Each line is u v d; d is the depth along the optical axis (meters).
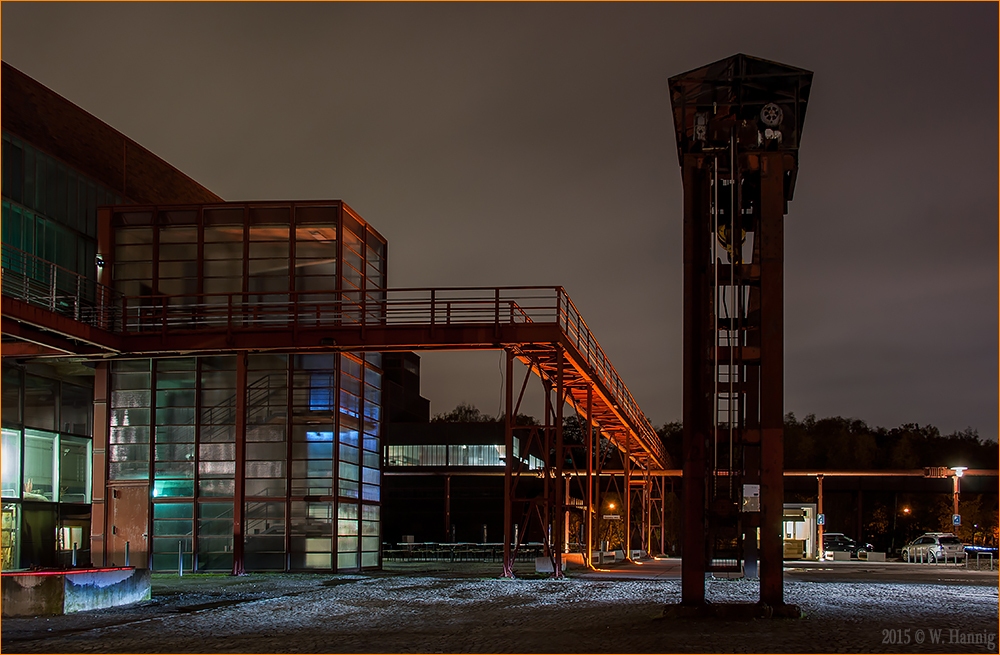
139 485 34.72
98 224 35.81
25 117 33.59
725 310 18.92
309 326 31.95
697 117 18.80
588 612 19.86
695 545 18.27
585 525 46.78
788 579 32.59
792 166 18.72
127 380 35.31
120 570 22.02
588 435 39.28
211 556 34.25
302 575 33.12
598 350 37.16
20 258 32.88
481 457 77.38
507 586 28.03
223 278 35.31
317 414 34.75
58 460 35.91
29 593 19.83
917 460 108.00
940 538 54.47
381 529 38.84
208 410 34.84
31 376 34.84
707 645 14.49
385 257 39.81
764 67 18.86
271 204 35.47
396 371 91.19
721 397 18.70
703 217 18.75
